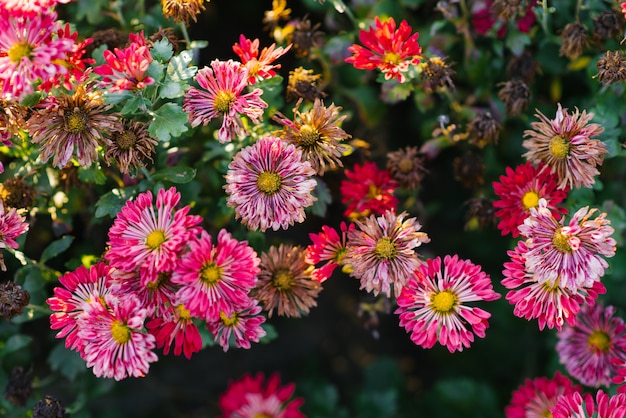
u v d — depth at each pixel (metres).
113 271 0.88
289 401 1.11
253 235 0.96
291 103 0.99
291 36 0.99
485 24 1.00
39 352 1.08
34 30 0.86
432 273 0.89
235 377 1.21
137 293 0.88
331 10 1.04
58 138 0.89
